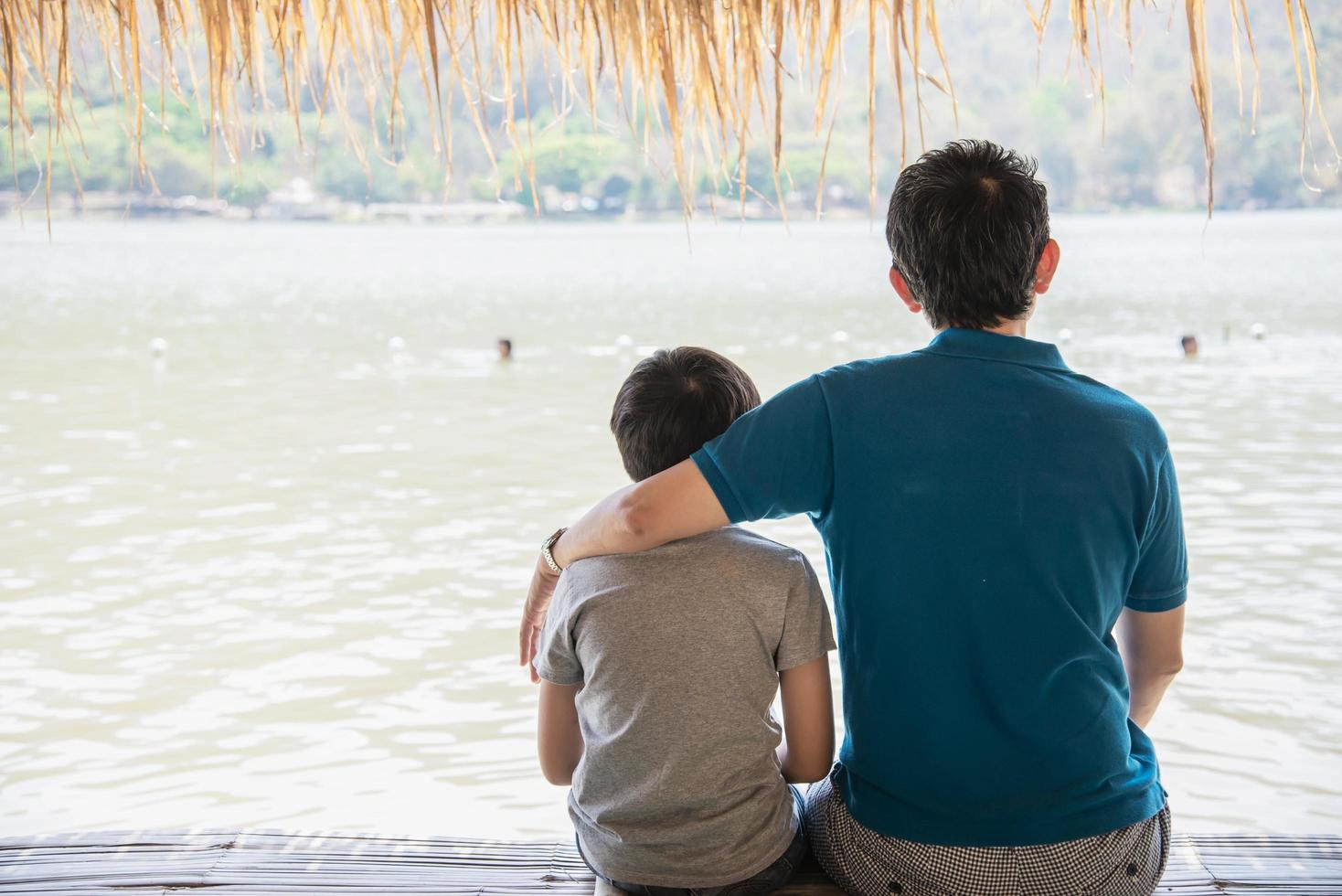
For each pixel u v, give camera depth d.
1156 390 14.19
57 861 1.86
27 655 5.77
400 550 7.65
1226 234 65.62
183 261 53.12
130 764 4.58
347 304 30.05
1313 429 11.50
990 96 62.28
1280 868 1.81
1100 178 68.50
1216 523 8.01
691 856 1.52
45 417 13.52
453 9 1.80
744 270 46.12
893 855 1.48
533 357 18.98
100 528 8.35
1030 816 1.42
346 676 5.47
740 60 1.79
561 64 1.82
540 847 1.89
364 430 12.49
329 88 1.84
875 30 1.73
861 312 27.09
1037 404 1.42
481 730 4.88
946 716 1.43
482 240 78.31
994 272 1.44
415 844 1.91
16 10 1.83
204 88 1.85
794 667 1.56
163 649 5.84
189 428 12.75
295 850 1.89
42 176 1.85
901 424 1.43
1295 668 5.32
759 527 7.96
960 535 1.41
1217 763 4.43
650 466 1.61
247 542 7.93
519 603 6.53
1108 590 1.44
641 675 1.50
